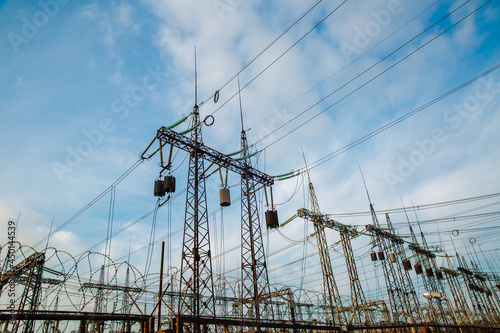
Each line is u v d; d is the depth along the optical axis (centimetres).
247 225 2966
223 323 1625
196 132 2964
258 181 3356
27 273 2797
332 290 3644
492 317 4703
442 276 6238
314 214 4009
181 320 1479
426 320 4391
